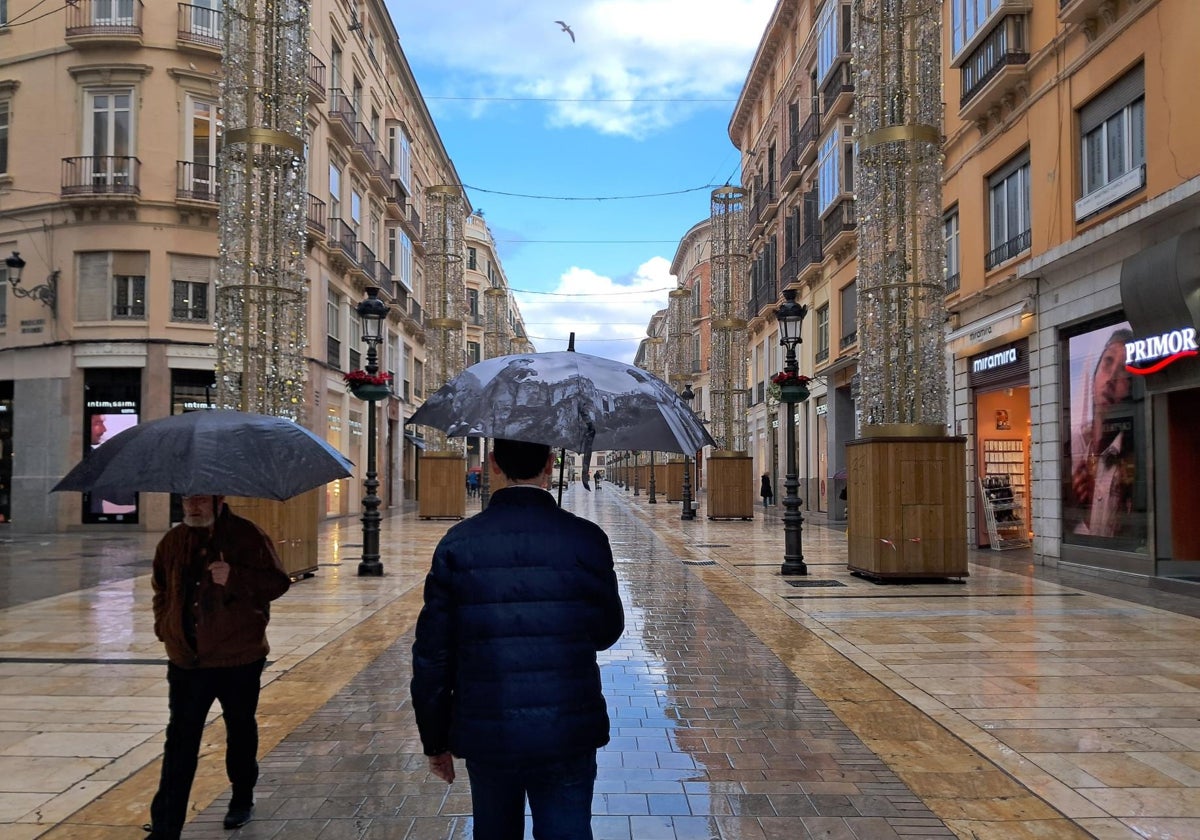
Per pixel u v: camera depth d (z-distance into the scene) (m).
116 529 21.38
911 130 11.94
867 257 12.27
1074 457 13.07
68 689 6.11
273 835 3.71
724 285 28.44
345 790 4.23
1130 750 4.78
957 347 17.02
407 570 13.04
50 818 3.88
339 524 24.30
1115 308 11.90
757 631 8.25
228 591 3.53
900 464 11.55
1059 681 6.28
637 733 5.12
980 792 4.18
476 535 2.46
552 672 2.35
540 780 2.40
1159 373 10.99
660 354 70.12
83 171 21.53
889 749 4.82
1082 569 12.62
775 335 35.81
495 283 74.88
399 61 36.69
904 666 6.78
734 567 13.57
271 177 11.60
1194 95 10.37
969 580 11.89
